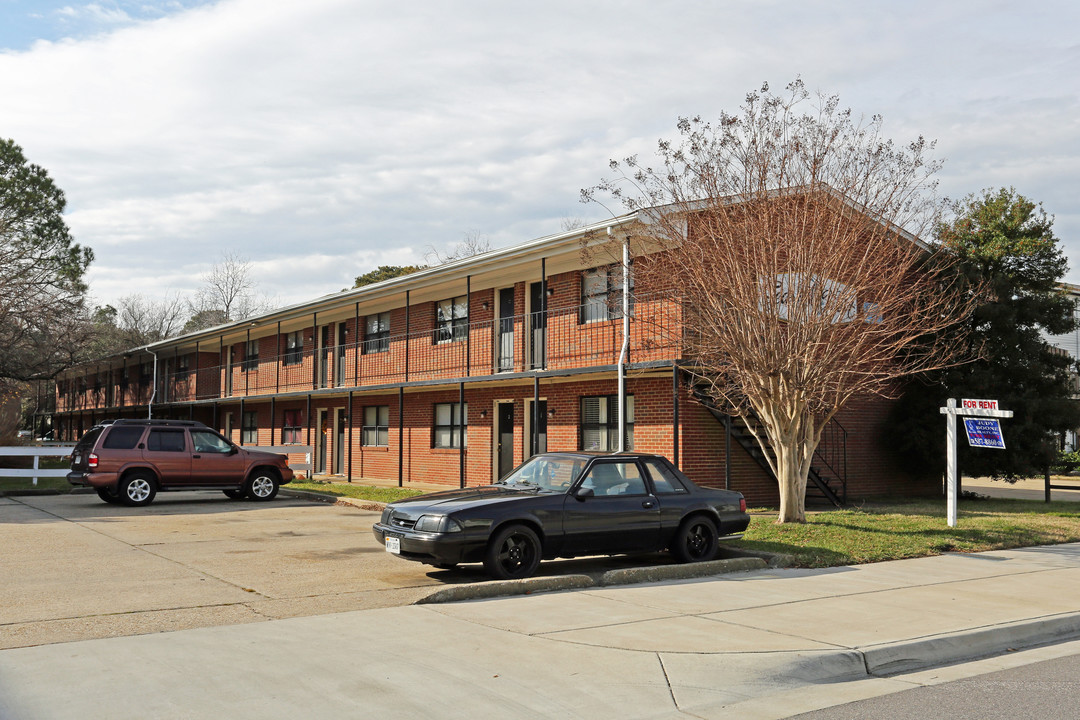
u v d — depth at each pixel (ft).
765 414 48.78
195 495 74.84
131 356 142.31
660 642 23.70
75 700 18.33
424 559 32.91
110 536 45.39
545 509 34.04
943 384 68.80
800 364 46.50
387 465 90.89
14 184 113.70
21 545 41.78
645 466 37.35
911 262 48.96
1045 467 69.92
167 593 30.09
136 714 17.58
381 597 29.71
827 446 66.64
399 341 90.38
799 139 45.39
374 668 20.94
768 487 62.95
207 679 19.86
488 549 32.76
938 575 35.86
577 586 32.04
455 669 21.02
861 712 19.29
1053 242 71.51
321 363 104.78
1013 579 35.14
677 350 56.13
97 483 61.36
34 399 211.82
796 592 31.55
